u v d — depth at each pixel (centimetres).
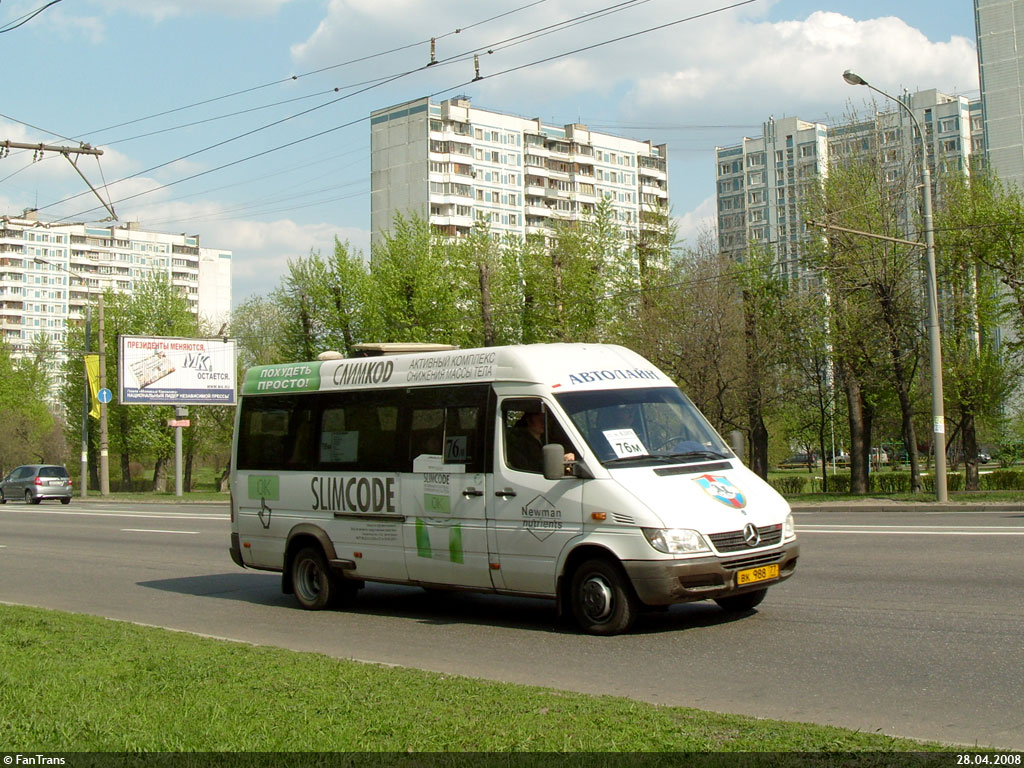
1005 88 7738
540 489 997
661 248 4594
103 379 5109
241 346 7106
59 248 15575
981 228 3666
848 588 1145
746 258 4128
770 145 12025
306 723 589
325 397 1245
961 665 760
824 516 2398
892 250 3353
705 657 834
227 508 3956
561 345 1081
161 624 1144
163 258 16425
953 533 1645
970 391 4034
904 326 3403
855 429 3619
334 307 5066
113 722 600
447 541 1080
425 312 4828
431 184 10194
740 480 988
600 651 881
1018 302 3775
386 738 555
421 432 1125
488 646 937
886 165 3541
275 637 1036
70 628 1012
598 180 11506
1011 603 999
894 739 541
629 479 949
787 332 3969
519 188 10888
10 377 7900
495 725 576
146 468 8719
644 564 909
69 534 2486
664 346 3847
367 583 1389
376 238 10594
